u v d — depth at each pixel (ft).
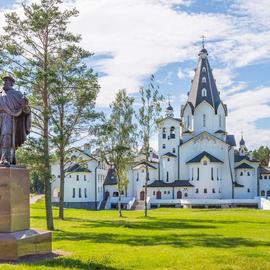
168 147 420.77
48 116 127.75
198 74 435.53
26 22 130.52
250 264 62.34
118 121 220.02
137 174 410.72
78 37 136.36
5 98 59.11
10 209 56.29
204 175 403.13
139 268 57.72
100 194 404.57
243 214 230.48
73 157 160.35
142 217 204.03
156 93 224.53
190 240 96.32
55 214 217.97
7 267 49.62
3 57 129.29
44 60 133.59
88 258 62.03
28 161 126.21
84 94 138.51
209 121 426.51
